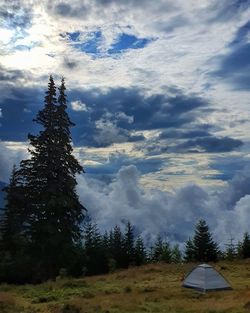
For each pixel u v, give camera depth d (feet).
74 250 133.59
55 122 138.82
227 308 60.85
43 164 136.46
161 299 72.43
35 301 75.77
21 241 134.92
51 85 140.97
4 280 127.44
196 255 275.59
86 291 84.17
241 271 113.91
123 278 107.76
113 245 249.75
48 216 131.75
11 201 136.36
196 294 77.51
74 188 137.90
